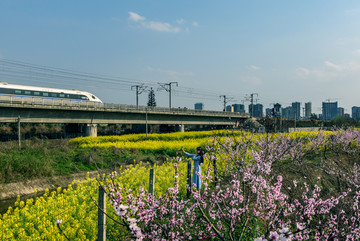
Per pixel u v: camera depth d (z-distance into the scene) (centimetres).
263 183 471
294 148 1275
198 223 576
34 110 3522
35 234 552
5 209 1179
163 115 5238
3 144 2380
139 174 1098
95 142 3102
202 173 989
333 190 656
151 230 448
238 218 511
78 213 671
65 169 1752
